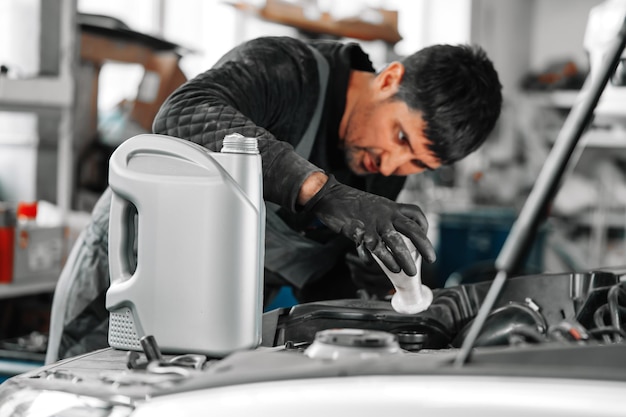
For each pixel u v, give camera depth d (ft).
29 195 12.55
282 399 2.79
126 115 13.12
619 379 2.60
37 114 12.38
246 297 3.98
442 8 23.31
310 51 6.27
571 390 2.58
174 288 3.99
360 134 6.21
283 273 6.52
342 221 4.39
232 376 2.96
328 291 6.77
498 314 4.45
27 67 12.16
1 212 10.41
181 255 3.97
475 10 23.47
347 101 6.34
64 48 12.21
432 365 2.82
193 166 3.97
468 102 5.86
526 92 23.61
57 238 11.07
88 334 6.32
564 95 22.88
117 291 4.11
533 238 2.98
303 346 4.19
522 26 24.49
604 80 3.37
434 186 20.70
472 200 21.80
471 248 19.44
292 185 4.51
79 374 3.53
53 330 6.52
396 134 6.05
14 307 10.78
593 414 2.49
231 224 3.93
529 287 4.78
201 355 3.94
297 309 4.62
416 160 6.15
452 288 4.92
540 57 24.75
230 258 3.94
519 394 2.59
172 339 4.01
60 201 12.63
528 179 22.31
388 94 6.00
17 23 12.12
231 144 4.00
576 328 3.48
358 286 6.60
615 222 20.99
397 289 4.32
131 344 4.13
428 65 5.89
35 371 3.65
